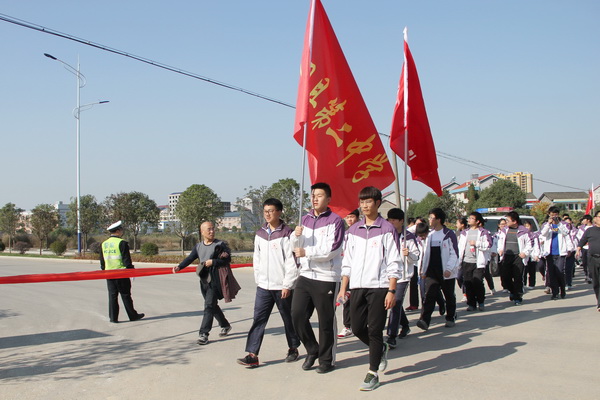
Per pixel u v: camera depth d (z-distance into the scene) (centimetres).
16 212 3912
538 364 559
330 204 639
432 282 750
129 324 828
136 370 561
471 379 509
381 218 523
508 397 456
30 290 1285
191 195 2772
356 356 608
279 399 462
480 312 903
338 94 626
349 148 636
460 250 941
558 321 796
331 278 532
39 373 554
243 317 884
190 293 1204
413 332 743
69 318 884
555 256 1050
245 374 540
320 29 617
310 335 549
